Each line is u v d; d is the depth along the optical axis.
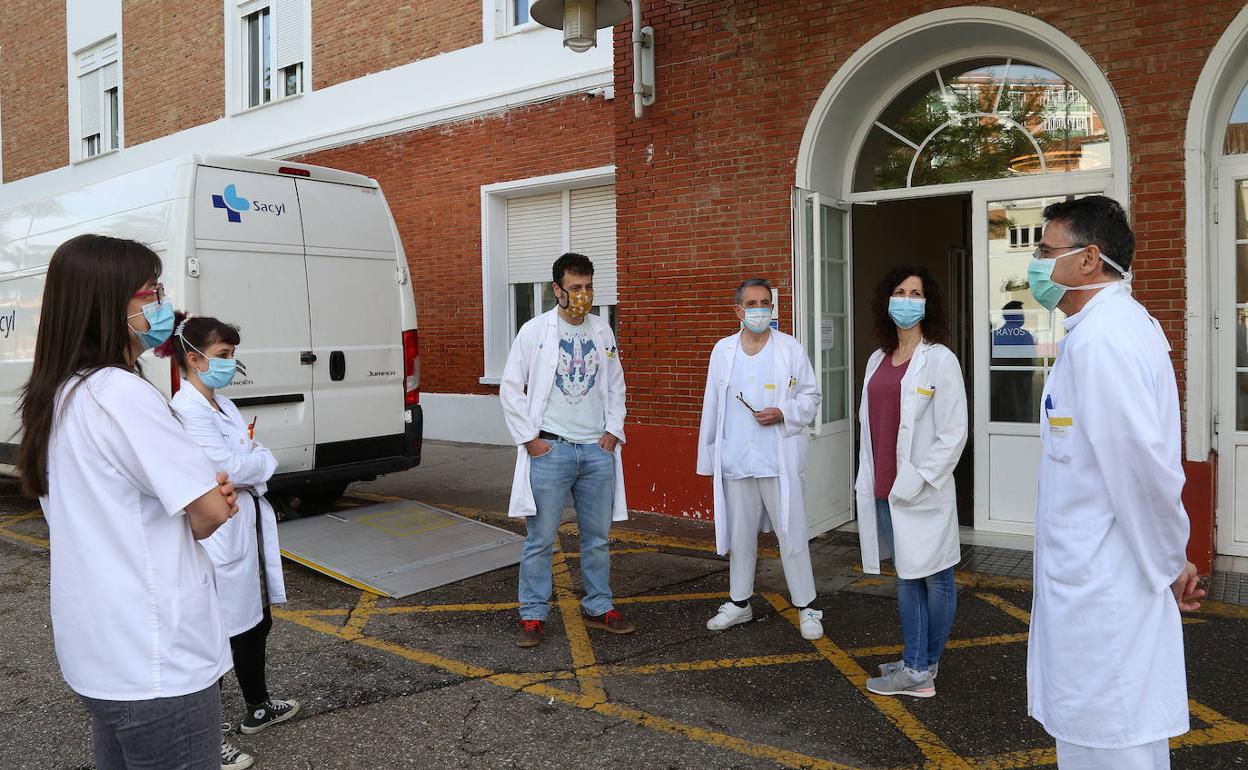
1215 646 4.49
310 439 6.76
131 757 2.07
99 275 2.09
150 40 15.04
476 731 3.79
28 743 3.77
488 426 11.35
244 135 13.80
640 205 7.47
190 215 6.13
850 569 6.05
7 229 8.05
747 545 4.92
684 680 4.29
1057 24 5.79
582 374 4.82
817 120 6.61
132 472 2.02
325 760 3.56
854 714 3.89
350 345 7.04
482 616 5.27
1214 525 5.76
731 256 7.04
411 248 11.98
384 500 8.24
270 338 6.52
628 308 7.58
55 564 2.07
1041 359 6.45
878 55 6.41
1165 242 5.49
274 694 4.19
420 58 11.63
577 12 6.46
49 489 2.08
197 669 2.09
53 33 16.81
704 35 7.08
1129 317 2.40
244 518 3.59
